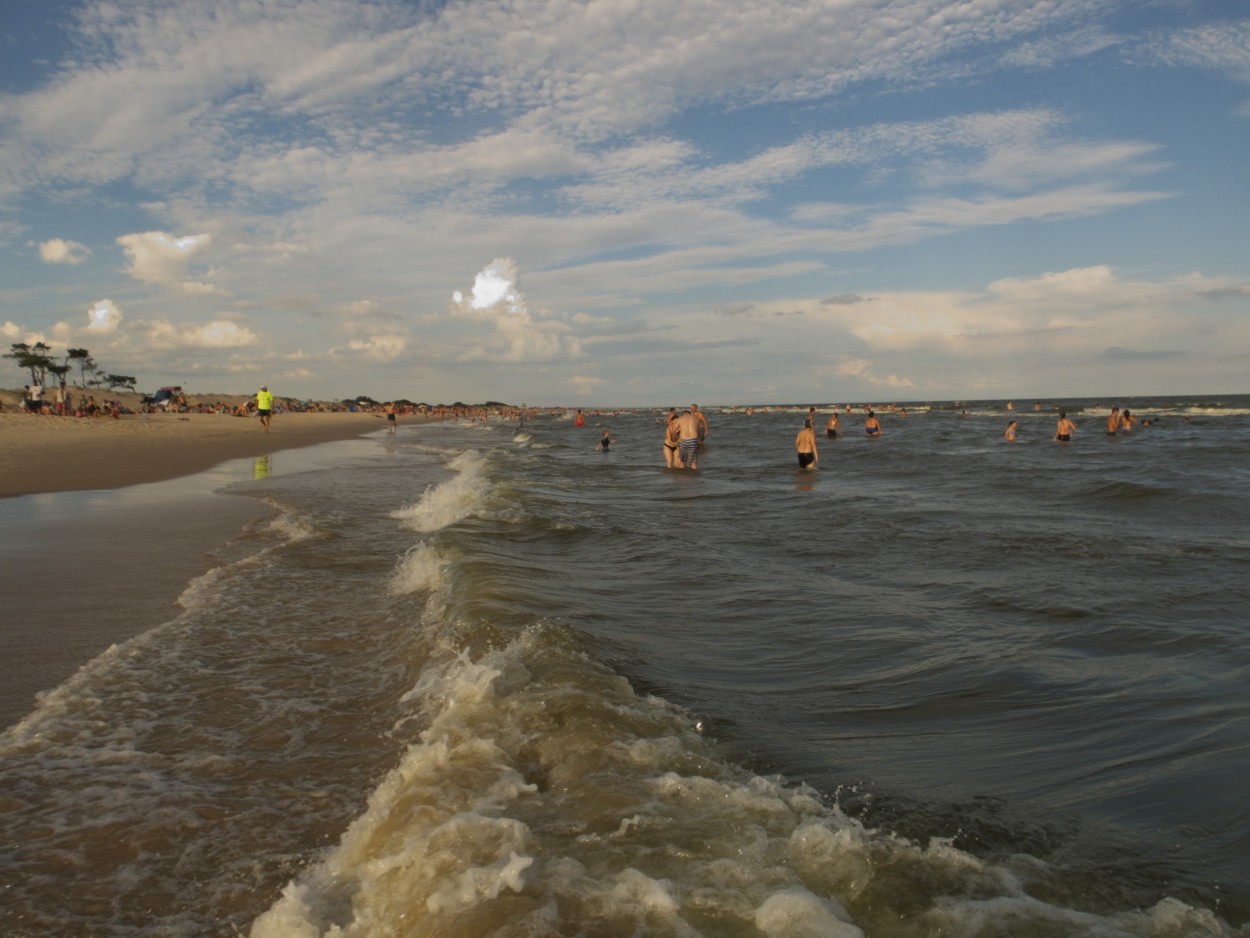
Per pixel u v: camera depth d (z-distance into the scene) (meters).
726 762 3.83
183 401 78.00
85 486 16.77
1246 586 7.77
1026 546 10.18
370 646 6.08
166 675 5.31
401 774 3.71
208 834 3.37
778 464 26.23
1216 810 3.37
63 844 3.28
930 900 2.67
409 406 151.75
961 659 5.62
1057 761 3.92
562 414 149.88
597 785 3.46
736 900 2.60
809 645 6.00
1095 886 2.79
